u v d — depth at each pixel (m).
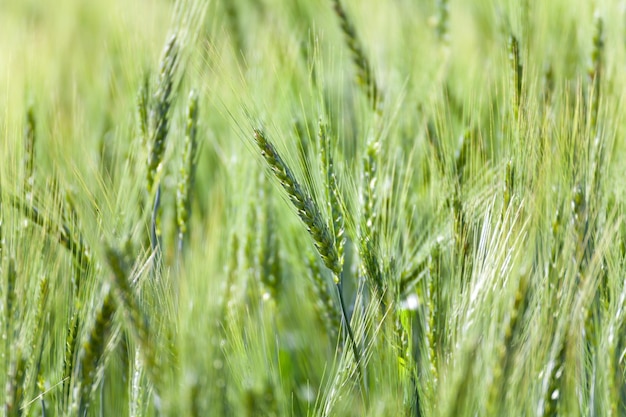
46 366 0.84
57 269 0.83
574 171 0.84
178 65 0.91
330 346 0.90
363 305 0.86
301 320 0.94
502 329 0.79
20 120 0.88
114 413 0.86
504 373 0.78
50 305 0.83
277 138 0.85
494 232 0.82
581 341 0.81
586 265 0.83
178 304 0.82
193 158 0.92
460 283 0.83
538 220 0.83
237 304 0.88
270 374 0.83
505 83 0.90
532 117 0.86
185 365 0.78
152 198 0.88
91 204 0.84
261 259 0.93
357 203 0.86
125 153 0.94
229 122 0.87
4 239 0.82
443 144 0.90
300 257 0.95
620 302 0.83
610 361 0.81
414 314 0.88
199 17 0.93
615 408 0.81
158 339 0.80
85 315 0.83
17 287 0.81
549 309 0.80
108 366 0.87
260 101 0.91
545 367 0.80
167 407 0.78
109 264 0.79
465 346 0.79
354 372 0.83
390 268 0.85
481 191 0.87
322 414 0.84
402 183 0.92
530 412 0.79
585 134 0.85
